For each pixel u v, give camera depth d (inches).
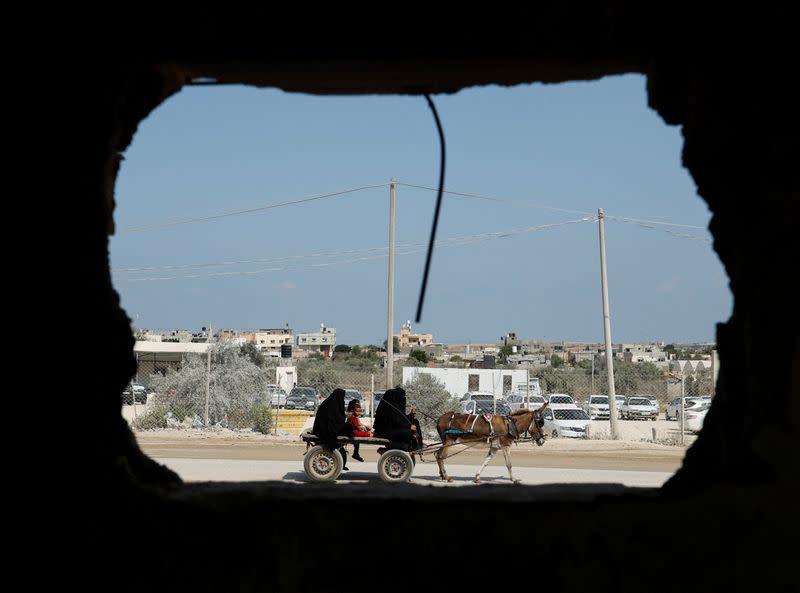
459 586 202.2
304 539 206.1
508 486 306.3
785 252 205.0
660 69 233.1
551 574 200.5
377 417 613.0
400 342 6446.9
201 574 197.2
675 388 2086.6
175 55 229.3
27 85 209.0
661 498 235.0
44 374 210.8
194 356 1198.3
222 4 216.8
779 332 205.0
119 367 248.1
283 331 5693.9
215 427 1083.3
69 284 220.7
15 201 205.6
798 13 202.2
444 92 260.5
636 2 214.2
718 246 250.2
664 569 190.9
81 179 225.3
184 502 219.3
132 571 194.2
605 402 1631.4
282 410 1187.9
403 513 216.4
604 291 1133.7
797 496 185.9
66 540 197.0
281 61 231.3
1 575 189.2
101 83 225.0
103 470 221.6
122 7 216.1
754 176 220.7
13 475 198.2
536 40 221.8
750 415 217.3
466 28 219.8
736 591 181.8
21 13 205.5
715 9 212.8
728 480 219.3
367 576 203.8
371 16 218.5
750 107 217.2
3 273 201.5
